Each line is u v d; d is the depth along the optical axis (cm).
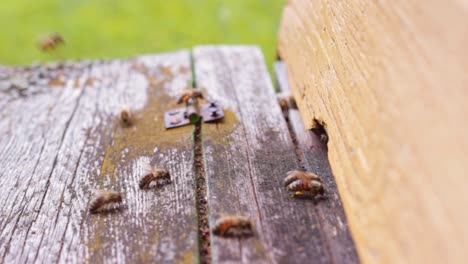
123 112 36
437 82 20
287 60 38
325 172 29
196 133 34
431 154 20
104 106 38
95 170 32
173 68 43
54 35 59
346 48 27
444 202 19
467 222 18
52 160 33
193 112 34
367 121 24
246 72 41
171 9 103
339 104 27
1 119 38
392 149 22
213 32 92
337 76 28
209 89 39
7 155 34
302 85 34
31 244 27
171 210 28
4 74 44
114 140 34
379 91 23
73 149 34
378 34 24
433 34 21
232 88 39
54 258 26
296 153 31
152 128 35
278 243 25
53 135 35
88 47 89
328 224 26
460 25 20
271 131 33
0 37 93
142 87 41
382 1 24
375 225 22
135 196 29
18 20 101
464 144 19
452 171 19
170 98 39
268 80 40
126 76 43
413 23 22
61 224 28
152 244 26
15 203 30
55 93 41
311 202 27
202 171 31
